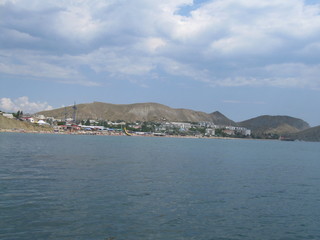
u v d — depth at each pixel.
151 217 21.22
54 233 17.56
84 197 25.98
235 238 18.19
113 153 78.88
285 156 100.62
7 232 17.44
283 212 23.95
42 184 30.97
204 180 37.56
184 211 23.03
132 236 17.66
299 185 37.00
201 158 73.62
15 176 35.50
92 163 52.28
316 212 24.19
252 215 22.83
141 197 26.84
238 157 83.25
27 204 23.06
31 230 17.88
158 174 41.50
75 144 117.81
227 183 36.00
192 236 18.11
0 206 22.25
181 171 45.88
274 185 36.22
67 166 46.72
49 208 22.25
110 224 19.44
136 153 83.12
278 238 18.47
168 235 18.06
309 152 143.50
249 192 31.09
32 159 55.66
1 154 63.62
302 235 19.08
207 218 21.62
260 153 112.38
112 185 31.81
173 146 143.62
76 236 17.28
